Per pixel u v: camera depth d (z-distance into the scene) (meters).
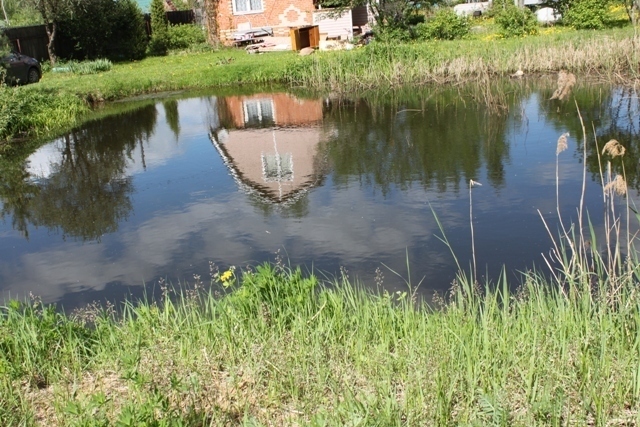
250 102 19.38
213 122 16.75
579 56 19.16
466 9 36.16
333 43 26.91
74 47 28.80
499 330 4.36
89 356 4.71
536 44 20.72
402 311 4.97
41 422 3.85
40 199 10.84
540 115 14.28
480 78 19.58
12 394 4.12
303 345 4.34
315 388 3.88
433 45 22.47
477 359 3.87
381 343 4.34
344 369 4.07
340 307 4.89
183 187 10.88
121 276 7.31
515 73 19.69
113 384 4.22
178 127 16.34
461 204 8.77
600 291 4.64
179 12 34.75
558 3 27.12
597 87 16.94
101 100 20.78
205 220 9.03
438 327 4.49
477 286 5.66
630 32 20.33
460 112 15.36
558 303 4.77
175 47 30.89
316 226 8.36
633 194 8.56
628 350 3.99
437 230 7.86
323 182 10.44
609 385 3.62
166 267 7.46
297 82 21.88
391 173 10.65
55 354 4.63
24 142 15.59
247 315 4.88
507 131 13.04
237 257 7.56
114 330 5.11
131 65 27.02
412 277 6.61
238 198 9.95
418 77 20.19
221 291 6.64
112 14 28.64
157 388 3.90
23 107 16.72
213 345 4.54
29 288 7.19
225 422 3.66
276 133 14.84
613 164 10.07
